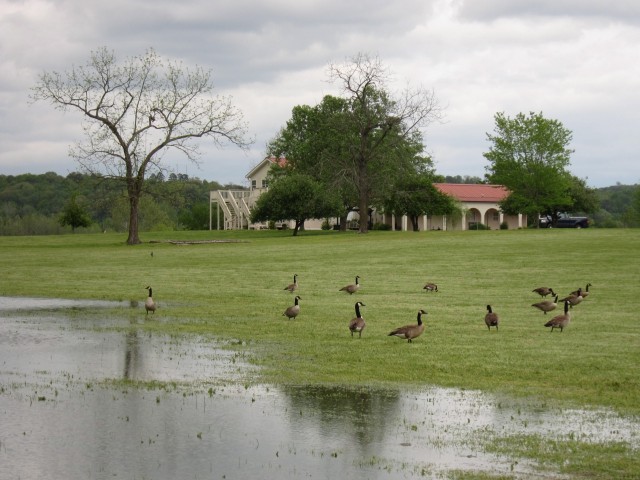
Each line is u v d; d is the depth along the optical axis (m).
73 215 105.75
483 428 13.53
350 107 83.12
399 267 43.50
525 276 37.81
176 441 13.16
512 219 112.38
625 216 131.75
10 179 163.25
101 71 67.44
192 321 26.11
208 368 18.56
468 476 11.29
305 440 13.12
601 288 32.94
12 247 69.56
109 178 70.12
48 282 40.06
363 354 19.72
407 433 13.37
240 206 114.94
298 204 84.56
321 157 86.06
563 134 88.12
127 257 55.50
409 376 17.33
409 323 24.61
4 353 20.67
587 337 21.67
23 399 15.87
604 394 15.59
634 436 12.95
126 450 12.73
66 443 13.09
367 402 15.33
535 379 16.84
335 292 33.75
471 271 40.56
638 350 19.66
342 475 11.50
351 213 115.44
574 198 109.25
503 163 87.75
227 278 40.69
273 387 16.59
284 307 29.23
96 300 32.75
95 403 15.52
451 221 106.25
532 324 24.17
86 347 21.48
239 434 13.48
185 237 87.50
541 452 12.24
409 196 87.38
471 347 20.36
